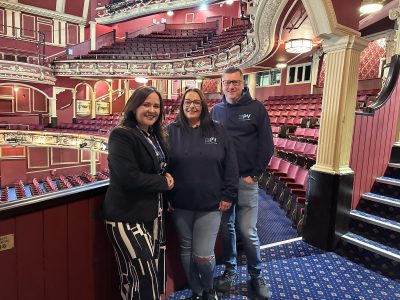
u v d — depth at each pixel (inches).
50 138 482.0
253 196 67.7
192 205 56.6
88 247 52.7
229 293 68.5
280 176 153.4
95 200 53.1
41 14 523.5
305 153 159.5
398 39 114.9
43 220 45.9
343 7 75.7
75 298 51.6
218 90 572.1
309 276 74.7
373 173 99.4
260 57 280.2
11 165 498.6
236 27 514.6
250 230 67.5
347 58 78.8
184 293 70.3
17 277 43.7
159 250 55.3
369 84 333.7
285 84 455.5
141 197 47.5
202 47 495.8
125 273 48.9
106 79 544.1
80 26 579.2
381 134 99.7
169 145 55.1
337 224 85.0
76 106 566.3
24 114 511.5
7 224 41.8
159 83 655.1
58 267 48.6
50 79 492.7
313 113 284.4
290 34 218.1
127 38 611.5
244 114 66.4
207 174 56.0
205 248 58.2
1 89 486.3
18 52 500.4
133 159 45.2
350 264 80.4
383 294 67.8
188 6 567.2
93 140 468.1
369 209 93.7
